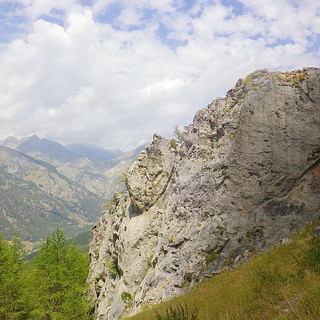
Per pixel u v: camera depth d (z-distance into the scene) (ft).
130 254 95.04
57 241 118.01
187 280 71.05
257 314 27.71
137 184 102.99
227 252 68.74
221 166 77.00
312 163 69.56
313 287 27.55
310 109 71.97
